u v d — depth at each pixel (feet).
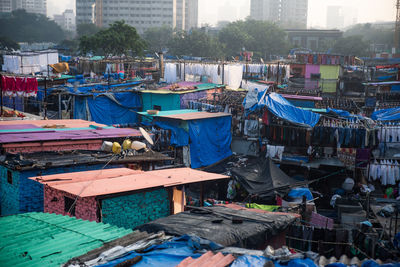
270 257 23.20
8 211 54.19
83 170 55.42
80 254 23.99
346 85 195.93
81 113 114.32
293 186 70.08
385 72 202.08
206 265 21.97
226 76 145.38
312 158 83.35
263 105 85.81
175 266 21.81
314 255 23.97
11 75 96.32
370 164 77.92
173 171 51.60
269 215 37.78
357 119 87.45
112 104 115.75
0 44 333.01
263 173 75.77
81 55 283.18
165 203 44.27
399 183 75.61
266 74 159.33
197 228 31.30
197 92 123.65
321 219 59.72
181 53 335.26
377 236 51.37
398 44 295.07
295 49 331.36
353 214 64.39
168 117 89.56
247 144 95.66
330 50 348.18
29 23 488.44
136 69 199.11
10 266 21.75
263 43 372.79
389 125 80.94
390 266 23.82
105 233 28.30
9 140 59.52
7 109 100.58
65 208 42.34
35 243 25.96
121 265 22.29
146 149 66.23
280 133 86.12
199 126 90.07
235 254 24.03
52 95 136.77
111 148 62.23
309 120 84.38
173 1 629.10
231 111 101.71
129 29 249.14
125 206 40.40
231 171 77.46
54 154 59.72
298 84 183.73
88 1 619.67
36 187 51.62
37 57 184.14
